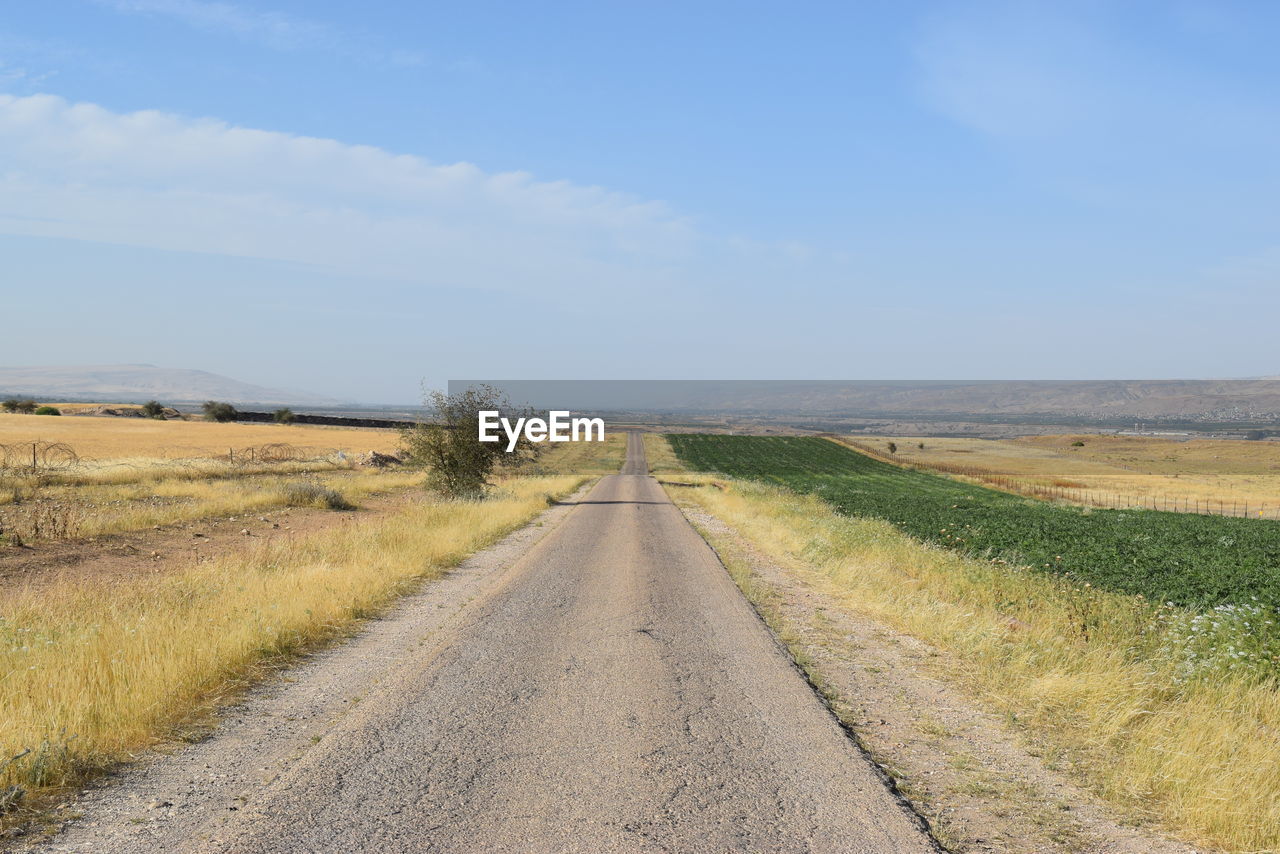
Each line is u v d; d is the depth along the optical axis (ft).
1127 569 62.80
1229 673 27.86
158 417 398.83
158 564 52.08
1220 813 17.46
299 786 18.35
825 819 17.21
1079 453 551.59
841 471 360.07
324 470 161.27
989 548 71.10
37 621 32.35
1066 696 26.25
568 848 15.65
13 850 15.33
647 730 22.62
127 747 20.72
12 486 90.74
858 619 40.19
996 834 17.11
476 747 21.06
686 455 429.79
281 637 31.22
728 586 48.34
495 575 51.29
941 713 25.32
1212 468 436.76
